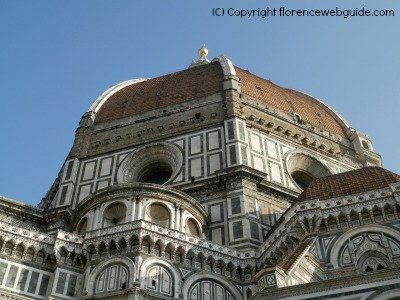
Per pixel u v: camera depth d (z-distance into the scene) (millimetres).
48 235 43344
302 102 77812
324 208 42062
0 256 40500
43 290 40062
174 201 47438
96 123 71312
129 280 38812
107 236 42281
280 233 43531
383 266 37938
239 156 56219
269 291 30531
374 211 40875
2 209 54812
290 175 59125
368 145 72062
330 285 29906
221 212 50656
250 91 71312
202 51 105688
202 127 63312
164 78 79500
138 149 63094
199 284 41031
